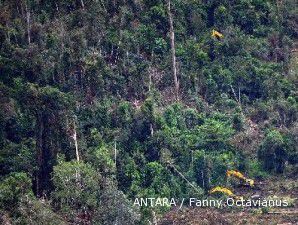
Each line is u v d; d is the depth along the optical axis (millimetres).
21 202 37781
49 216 37625
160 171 43719
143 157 44156
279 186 44781
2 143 42812
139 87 48156
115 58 48750
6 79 45625
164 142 44875
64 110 43312
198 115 47469
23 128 43562
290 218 42094
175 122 46594
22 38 48188
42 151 42594
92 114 45188
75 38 47750
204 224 41344
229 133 46719
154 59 49812
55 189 40250
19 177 39219
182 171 44562
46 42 47844
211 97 49344
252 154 46344
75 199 38906
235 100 49594
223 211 43031
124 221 38312
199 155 44812
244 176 45500
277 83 49719
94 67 46750
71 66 46844
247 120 48344
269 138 45812
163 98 48500
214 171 44906
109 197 38781
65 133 42969
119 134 44594
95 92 46594
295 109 48219
